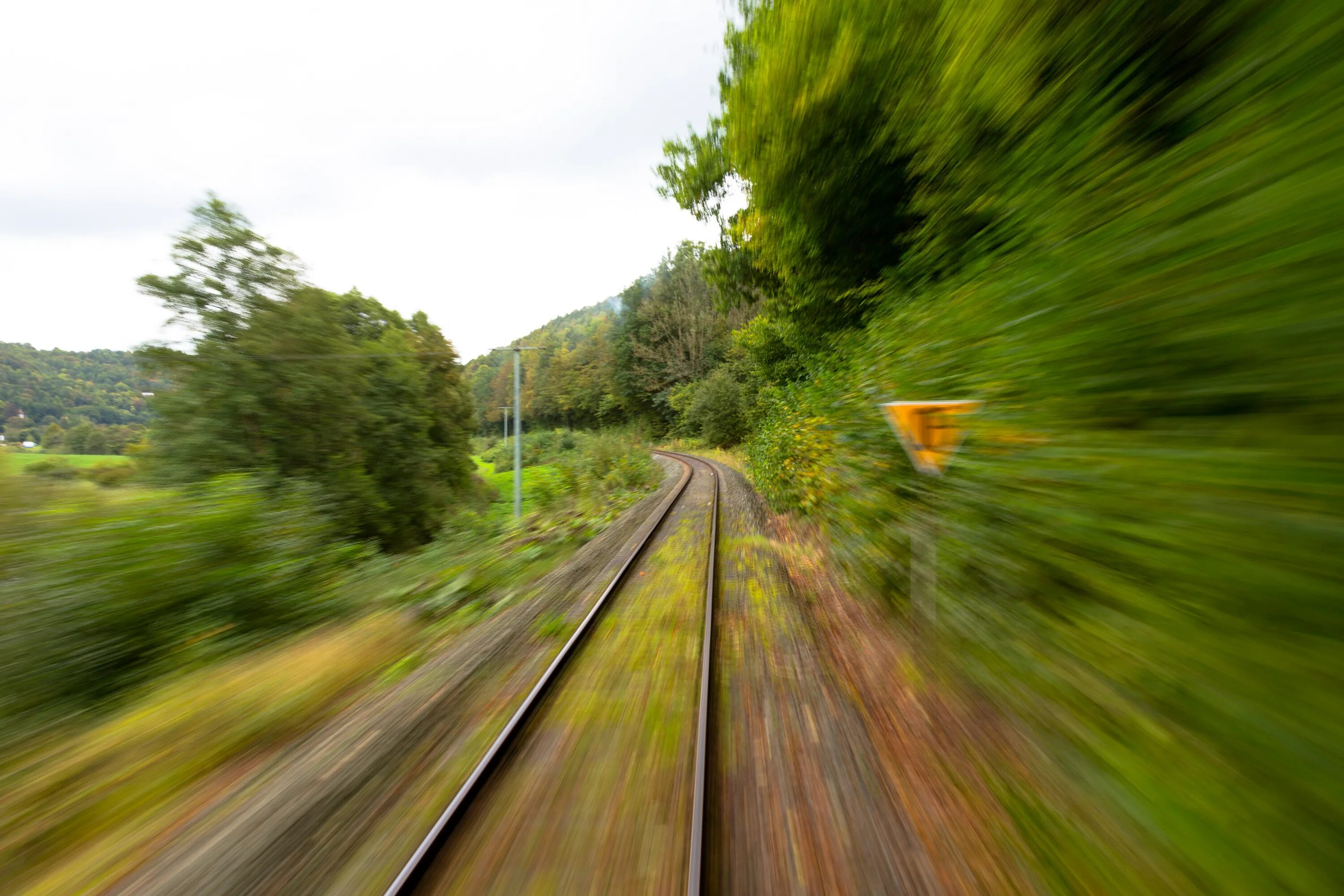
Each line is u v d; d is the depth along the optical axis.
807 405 11.22
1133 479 2.54
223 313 15.98
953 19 4.98
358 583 9.13
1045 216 3.94
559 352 90.75
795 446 11.35
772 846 2.85
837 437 7.98
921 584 4.77
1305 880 1.72
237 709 4.66
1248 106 2.45
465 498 33.06
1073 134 3.93
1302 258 1.97
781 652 5.37
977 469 4.04
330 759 4.08
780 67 9.25
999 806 2.84
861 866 2.65
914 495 5.17
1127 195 3.09
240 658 6.14
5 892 3.00
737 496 17.08
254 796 3.67
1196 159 2.64
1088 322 2.99
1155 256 2.60
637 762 3.71
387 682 5.48
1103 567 2.75
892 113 7.89
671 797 3.30
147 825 3.46
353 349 19.53
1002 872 2.47
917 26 6.71
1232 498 2.09
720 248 17.25
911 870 2.59
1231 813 1.97
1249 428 2.17
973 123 5.15
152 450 14.76
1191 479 2.26
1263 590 1.95
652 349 59.59
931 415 4.20
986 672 3.75
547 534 13.49
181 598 6.43
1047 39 3.85
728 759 3.66
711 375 44.12
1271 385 2.08
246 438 16.09
